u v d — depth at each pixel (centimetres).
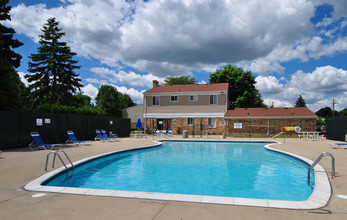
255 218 351
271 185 691
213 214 367
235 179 767
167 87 3391
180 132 3081
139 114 4647
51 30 3506
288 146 1516
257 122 2566
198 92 3075
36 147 1362
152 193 476
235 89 4078
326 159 951
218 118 2972
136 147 1460
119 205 409
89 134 1994
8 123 1265
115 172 871
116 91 5231
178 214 368
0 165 797
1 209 389
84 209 390
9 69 1822
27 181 580
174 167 969
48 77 3416
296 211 380
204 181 742
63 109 1938
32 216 360
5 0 1975
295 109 2648
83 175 815
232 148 1636
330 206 404
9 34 2034
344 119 1878
